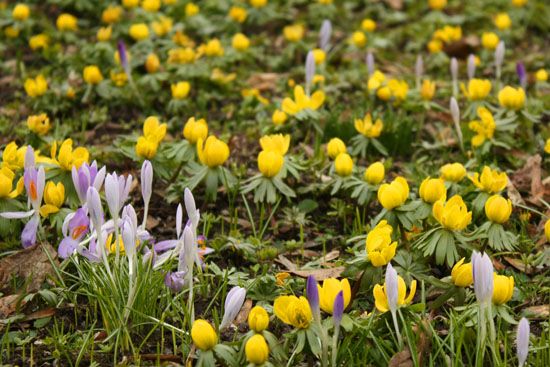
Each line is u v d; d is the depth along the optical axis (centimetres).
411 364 421
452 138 735
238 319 486
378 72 779
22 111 771
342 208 609
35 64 895
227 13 1013
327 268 525
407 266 489
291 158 620
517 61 919
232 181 595
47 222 570
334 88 825
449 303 490
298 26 945
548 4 1071
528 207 602
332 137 727
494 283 429
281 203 631
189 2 1015
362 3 1084
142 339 464
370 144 703
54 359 453
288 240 591
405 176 675
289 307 415
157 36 916
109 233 493
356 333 436
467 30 1013
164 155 605
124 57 767
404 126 717
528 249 559
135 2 941
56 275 504
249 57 906
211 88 830
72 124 753
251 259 550
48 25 958
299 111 684
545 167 678
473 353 446
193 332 406
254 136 739
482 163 675
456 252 483
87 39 950
